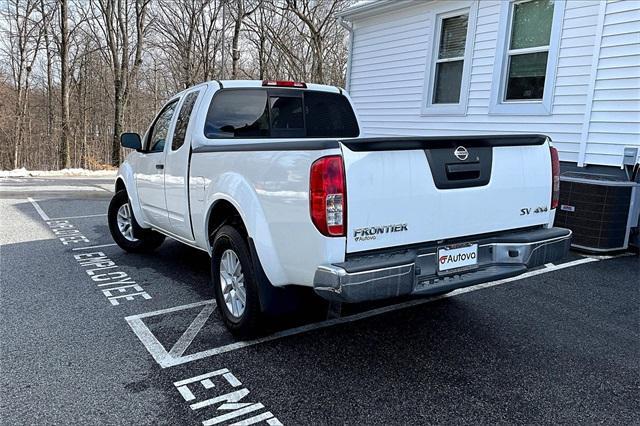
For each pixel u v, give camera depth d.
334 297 2.37
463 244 2.79
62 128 19.78
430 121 8.66
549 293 4.16
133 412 2.31
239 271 3.16
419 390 2.56
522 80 7.11
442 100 8.52
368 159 2.41
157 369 2.75
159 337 3.19
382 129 9.78
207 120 3.78
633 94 5.68
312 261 2.47
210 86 3.87
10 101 27.22
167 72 29.61
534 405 2.43
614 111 5.90
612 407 2.42
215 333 3.27
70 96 28.91
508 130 7.27
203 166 3.52
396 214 2.52
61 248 5.57
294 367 2.79
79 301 3.83
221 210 3.44
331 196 2.34
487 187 2.85
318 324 3.46
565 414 2.35
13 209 8.15
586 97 6.20
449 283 2.66
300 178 2.49
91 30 24.25
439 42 8.44
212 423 2.24
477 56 7.68
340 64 22.70
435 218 2.66
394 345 3.12
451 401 2.46
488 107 7.56
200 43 24.44
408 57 9.00
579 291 4.21
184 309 3.70
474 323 3.51
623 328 3.42
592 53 6.09
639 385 2.64
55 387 2.53
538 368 2.82
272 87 4.17
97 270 4.70
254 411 2.34
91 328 3.31
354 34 10.21
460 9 7.90
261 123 4.09
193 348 3.04
